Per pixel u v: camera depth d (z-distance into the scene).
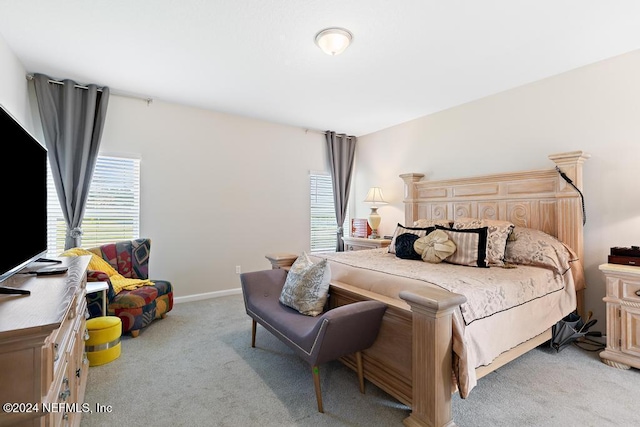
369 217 4.76
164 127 3.79
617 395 1.90
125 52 2.61
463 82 3.21
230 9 2.05
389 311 1.82
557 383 2.04
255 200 4.49
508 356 2.04
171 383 2.06
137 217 3.64
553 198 2.89
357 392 1.95
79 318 1.73
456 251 2.65
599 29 2.28
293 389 1.99
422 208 4.16
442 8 2.04
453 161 3.95
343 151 5.28
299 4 2.00
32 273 1.56
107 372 2.19
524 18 2.14
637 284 2.20
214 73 3.00
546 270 2.46
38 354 0.89
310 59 2.72
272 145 4.64
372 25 2.22
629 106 2.63
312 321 2.05
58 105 3.13
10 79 2.52
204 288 4.08
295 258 3.07
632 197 2.61
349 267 2.51
